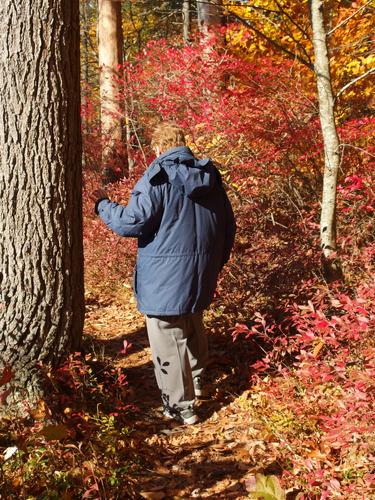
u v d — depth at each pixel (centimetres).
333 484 254
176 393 361
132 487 293
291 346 346
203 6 787
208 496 291
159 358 360
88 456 295
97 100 1002
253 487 191
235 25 743
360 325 262
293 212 579
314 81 666
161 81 681
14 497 265
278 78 609
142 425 359
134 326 533
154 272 344
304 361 291
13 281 334
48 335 339
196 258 346
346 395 270
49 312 338
